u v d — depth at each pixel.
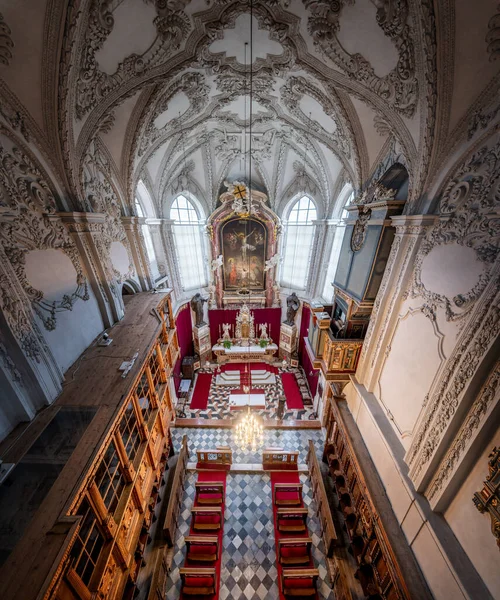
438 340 4.25
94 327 5.93
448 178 4.48
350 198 10.30
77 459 3.29
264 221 12.82
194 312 13.75
